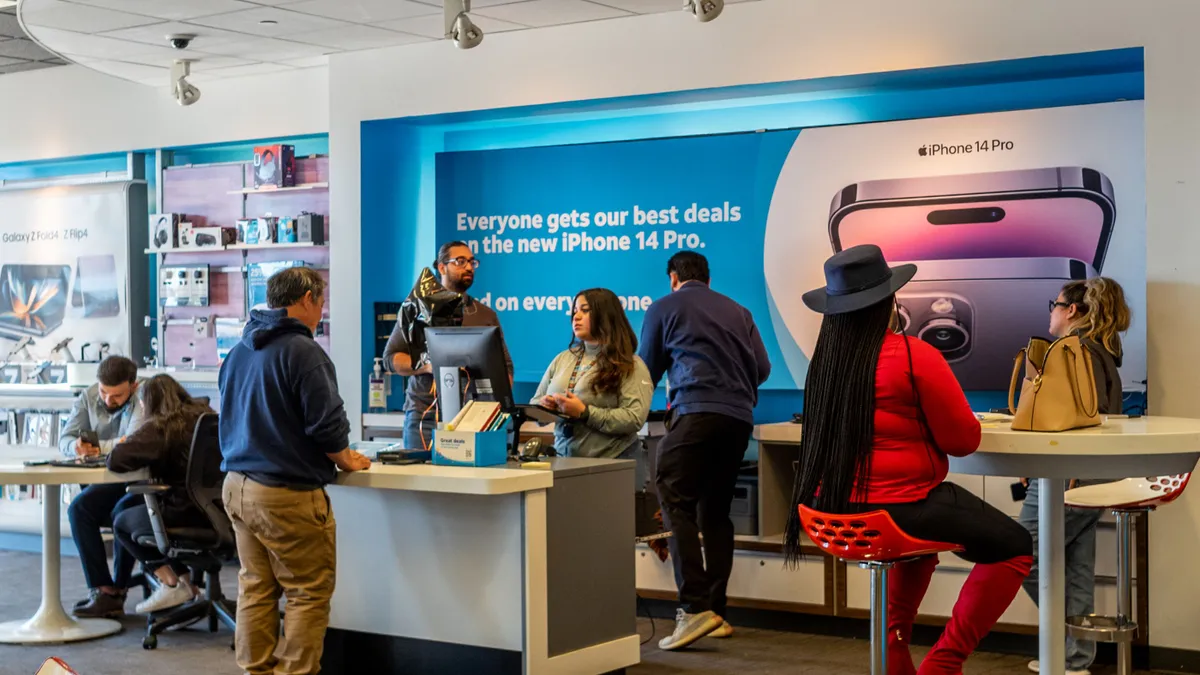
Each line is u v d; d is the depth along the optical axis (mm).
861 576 5508
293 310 4285
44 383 8695
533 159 6879
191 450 5223
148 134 8391
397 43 6891
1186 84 5129
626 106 6672
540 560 4371
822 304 3436
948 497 3334
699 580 5379
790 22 5969
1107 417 3898
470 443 4430
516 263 6941
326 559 4285
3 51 8180
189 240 8211
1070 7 5371
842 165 6109
